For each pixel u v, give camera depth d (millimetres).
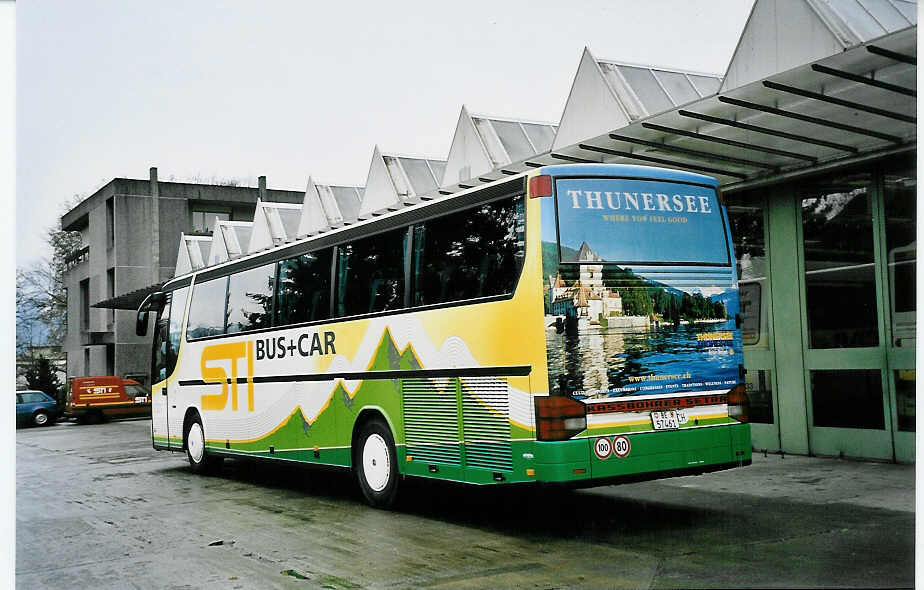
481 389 8320
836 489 9734
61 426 35781
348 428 10453
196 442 14555
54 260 50531
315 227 21266
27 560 8070
